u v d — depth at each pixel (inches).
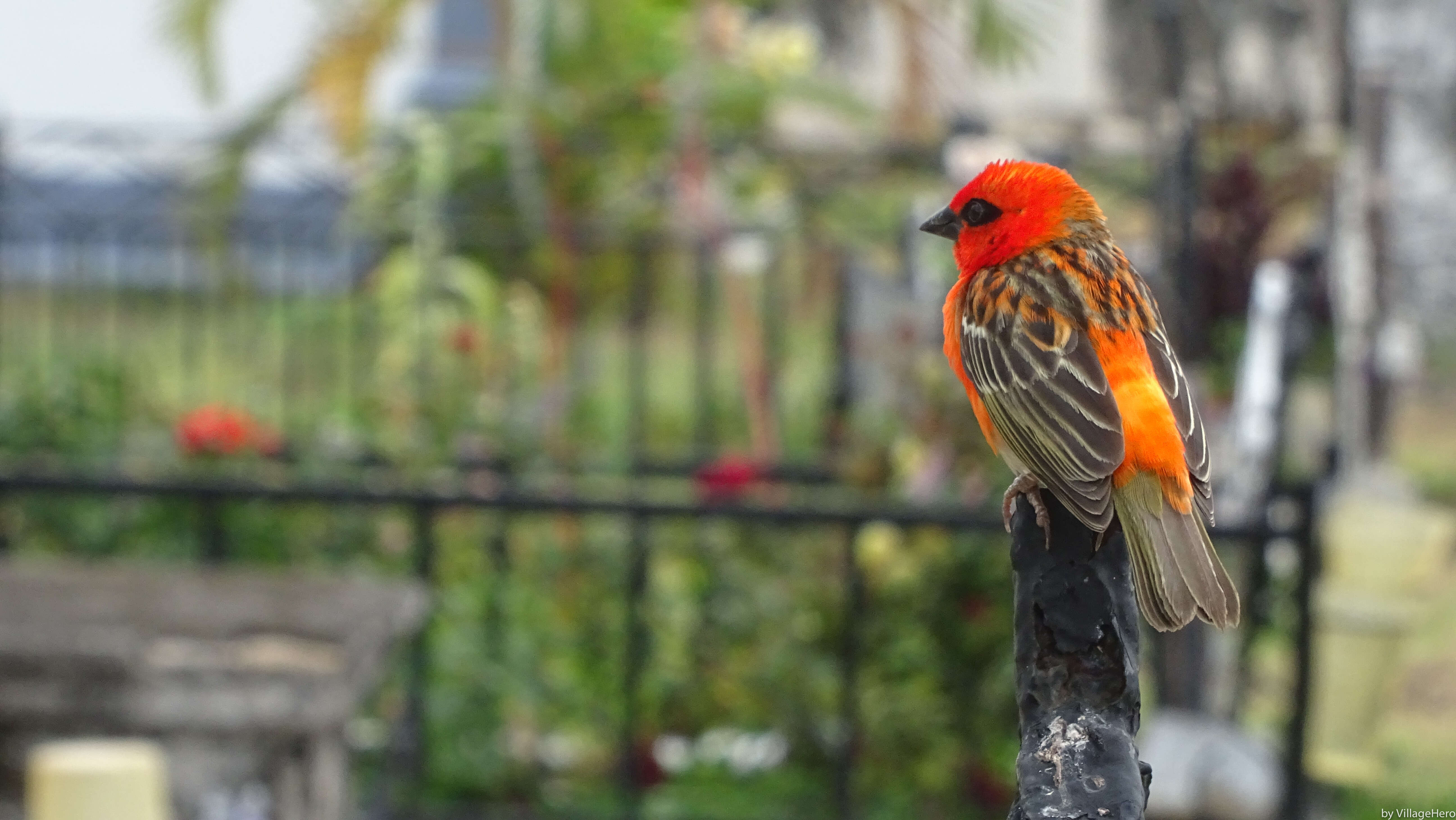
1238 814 404.5
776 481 530.3
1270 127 639.8
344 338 654.5
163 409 549.6
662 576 472.1
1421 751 530.0
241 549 460.8
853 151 697.6
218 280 687.7
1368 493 530.3
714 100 655.8
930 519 389.7
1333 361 557.6
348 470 508.7
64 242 673.6
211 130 770.2
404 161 646.5
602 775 467.2
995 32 620.1
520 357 572.4
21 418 501.4
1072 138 721.6
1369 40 956.6
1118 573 146.9
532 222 637.3
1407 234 924.0
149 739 279.3
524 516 468.4
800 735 453.7
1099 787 129.3
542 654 453.1
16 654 274.4
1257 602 426.9
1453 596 656.4
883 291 694.5
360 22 629.9
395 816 430.3
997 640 446.0
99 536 456.8
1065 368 201.8
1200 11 643.5
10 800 274.5
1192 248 510.9
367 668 297.7
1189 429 198.8
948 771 448.8
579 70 641.0
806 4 787.4
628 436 612.7
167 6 640.4
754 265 700.7
